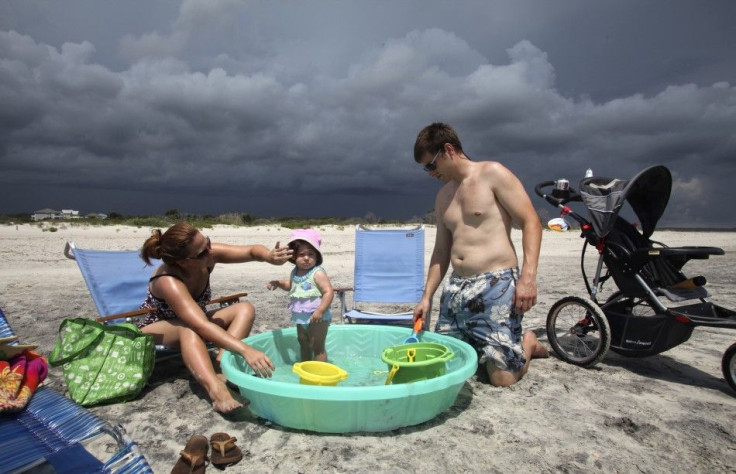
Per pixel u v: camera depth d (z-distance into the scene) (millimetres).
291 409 2777
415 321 4105
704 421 3062
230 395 3105
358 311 5445
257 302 6879
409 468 2463
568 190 4551
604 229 4086
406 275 6102
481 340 3715
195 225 22797
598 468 2502
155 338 3504
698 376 3938
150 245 3432
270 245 14477
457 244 3855
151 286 3473
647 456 2627
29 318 5598
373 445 2701
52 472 2193
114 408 3184
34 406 2455
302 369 3182
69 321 3262
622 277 4082
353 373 3947
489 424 2982
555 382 3742
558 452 2652
